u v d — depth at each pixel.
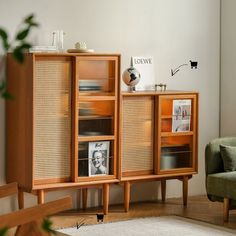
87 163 5.23
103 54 5.19
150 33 5.93
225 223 5.08
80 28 5.53
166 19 6.02
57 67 5.00
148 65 5.86
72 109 5.11
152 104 5.59
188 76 6.20
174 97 5.66
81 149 5.20
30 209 2.46
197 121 5.79
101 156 5.29
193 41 6.21
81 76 5.13
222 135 6.47
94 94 5.20
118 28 5.74
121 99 5.34
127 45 5.80
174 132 5.68
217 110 6.43
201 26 6.26
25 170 4.98
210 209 5.66
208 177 5.18
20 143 5.02
